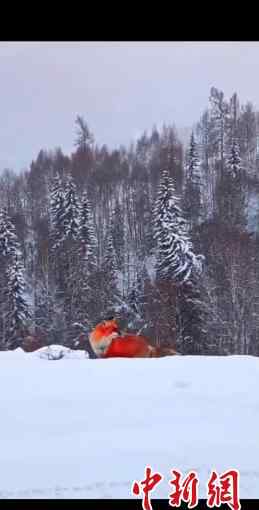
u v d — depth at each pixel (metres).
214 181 89.88
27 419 6.33
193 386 7.82
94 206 89.06
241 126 110.69
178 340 46.31
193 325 47.06
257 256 57.62
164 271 50.62
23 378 8.41
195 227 67.69
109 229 76.69
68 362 9.91
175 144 111.00
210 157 105.56
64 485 4.73
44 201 94.50
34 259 72.69
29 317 54.38
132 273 70.12
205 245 59.56
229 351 48.88
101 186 95.94
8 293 53.59
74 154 110.12
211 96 115.31
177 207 52.69
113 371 8.94
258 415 6.50
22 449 5.43
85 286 56.31
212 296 51.41
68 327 54.47
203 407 6.82
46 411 6.64
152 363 9.63
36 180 103.50
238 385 7.86
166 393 7.42
